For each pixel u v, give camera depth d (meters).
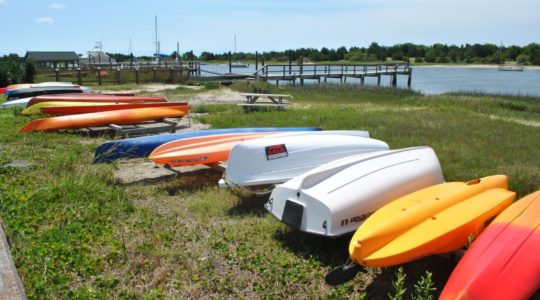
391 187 4.29
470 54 106.19
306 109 13.83
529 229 3.23
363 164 4.53
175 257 3.91
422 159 4.81
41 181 5.80
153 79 30.83
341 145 5.81
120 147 6.76
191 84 28.19
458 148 7.86
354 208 3.97
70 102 11.84
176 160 6.02
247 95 14.19
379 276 3.68
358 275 3.68
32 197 5.07
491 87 38.53
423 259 3.93
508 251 3.00
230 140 6.82
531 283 2.81
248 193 5.62
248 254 4.00
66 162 6.57
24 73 27.53
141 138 7.04
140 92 21.05
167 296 3.36
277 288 3.48
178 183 6.12
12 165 6.62
